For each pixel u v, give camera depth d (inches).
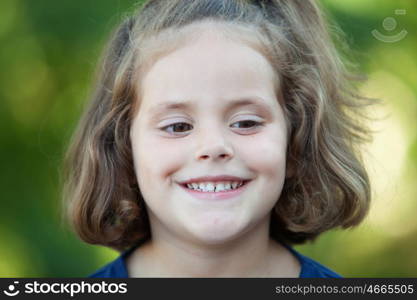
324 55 153.5
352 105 166.1
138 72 132.3
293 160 143.8
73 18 218.8
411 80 238.2
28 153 235.1
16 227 233.0
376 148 240.8
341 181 151.9
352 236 265.6
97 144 144.4
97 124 147.6
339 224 154.0
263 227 137.6
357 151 164.4
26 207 234.5
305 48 146.6
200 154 121.7
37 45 223.1
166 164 124.9
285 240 155.7
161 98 125.0
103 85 148.5
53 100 230.7
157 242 139.3
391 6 232.2
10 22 223.3
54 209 233.6
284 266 144.5
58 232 230.4
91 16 217.5
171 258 136.2
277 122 128.8
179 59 125.1
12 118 231.8
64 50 222.2
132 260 144.2
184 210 125.6
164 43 127.7
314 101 146.6
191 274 135.2
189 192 125.8
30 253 229.6
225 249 133.3
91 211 146.9
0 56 224.8
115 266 143.7
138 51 133.6
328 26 174.9
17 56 224.8
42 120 232.2
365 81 181.6
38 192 235.6
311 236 156.9
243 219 125.2
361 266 266.7
